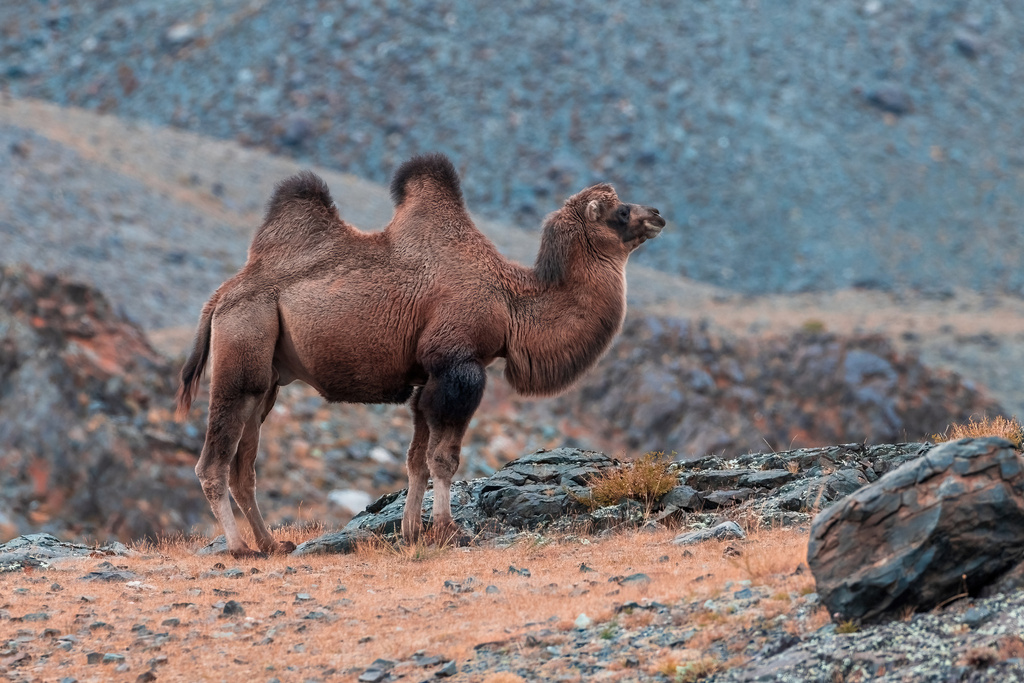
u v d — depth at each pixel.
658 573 31.69
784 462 43.22
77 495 103.25
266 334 39.84
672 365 152.62
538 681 24.47
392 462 126.88
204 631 30.80
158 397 120.94
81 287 131.12
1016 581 23.62
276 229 41.12
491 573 34.91
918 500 24.20
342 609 32.19
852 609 23.98
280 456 118.56
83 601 34.47
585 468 44.81
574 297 40.25
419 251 40.03
